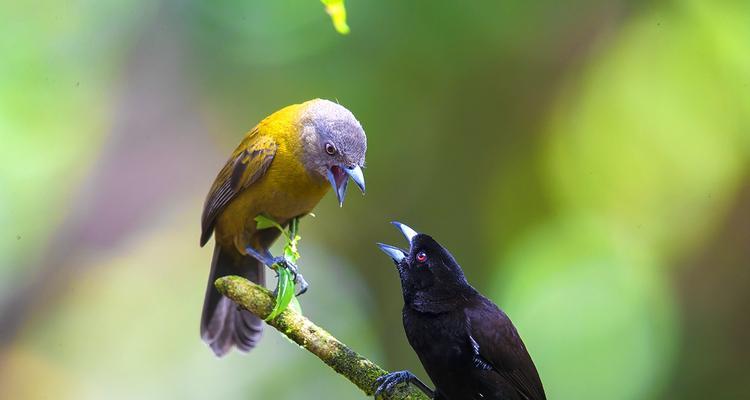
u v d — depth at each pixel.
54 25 14.34
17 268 14.78
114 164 14.96
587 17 14.27
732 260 14.77
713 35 14.30
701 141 14.48
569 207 14.84
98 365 15.17
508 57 14.25
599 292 14.62
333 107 9.02
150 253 15.40
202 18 14.05
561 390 14.36
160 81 14.64
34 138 14.34
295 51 13.84
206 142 15.07
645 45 14.42
